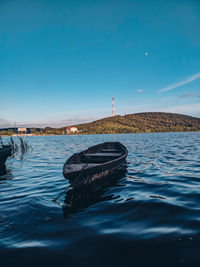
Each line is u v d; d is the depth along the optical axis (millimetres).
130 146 30609
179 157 16266
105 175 9031
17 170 12836
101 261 3215
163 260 3189
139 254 3367
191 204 5625
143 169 11500
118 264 3127
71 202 6195
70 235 4078
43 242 3834
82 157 11742
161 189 7336
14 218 5000
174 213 5000
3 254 3471
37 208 5688
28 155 22922
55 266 3123
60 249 3576
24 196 6887
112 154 13000
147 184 8125
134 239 3826
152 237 3875
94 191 7414
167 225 4363
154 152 20750
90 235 4043
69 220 4828
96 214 5168
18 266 3135
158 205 5609
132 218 4820
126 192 7141
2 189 7949
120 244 3674
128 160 15242
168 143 36875
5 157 16719
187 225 4316
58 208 5684
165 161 14320
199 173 9977
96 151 16031
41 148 34219
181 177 9180
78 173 7195
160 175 9781
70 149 30797
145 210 5285
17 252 3521
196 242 3645
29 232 4250
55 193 7250
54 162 15984
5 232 4270
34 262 3229
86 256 3355
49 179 9672
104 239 3869
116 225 4469
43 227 4480
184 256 3271
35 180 9562
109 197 6613
